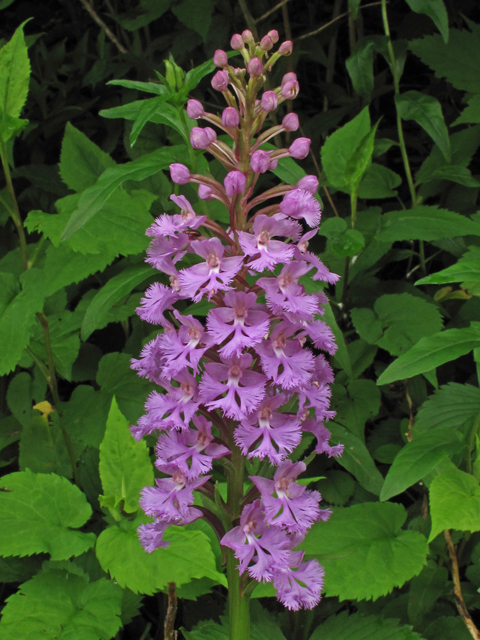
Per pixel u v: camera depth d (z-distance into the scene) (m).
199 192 0.29
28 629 0.34
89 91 0.75
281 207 0.27
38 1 0.81
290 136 0.64
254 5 0.62
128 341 0.49
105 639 0.34
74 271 0.40
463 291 0.50
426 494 0.40
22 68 0.42
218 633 0.35
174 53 0.62
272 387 0.29
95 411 0.43
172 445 0.28
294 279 0.28
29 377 0.48
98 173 0.50
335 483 0.44
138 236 0.41
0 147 0.41
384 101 0.72
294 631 0.39
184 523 0.30
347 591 0.34
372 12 0.73
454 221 0.44
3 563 0.40
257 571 0.27
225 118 0.28
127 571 0.34
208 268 0.27
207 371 0.28
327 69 0.69
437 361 0.33
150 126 0.58
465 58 0.55
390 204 0.63
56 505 0.38
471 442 0.36
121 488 0.37
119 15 0.65
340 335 0.38
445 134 0.48
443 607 0.39
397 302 0.45
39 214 0.41
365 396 0.45
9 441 0.47
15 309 0.39
